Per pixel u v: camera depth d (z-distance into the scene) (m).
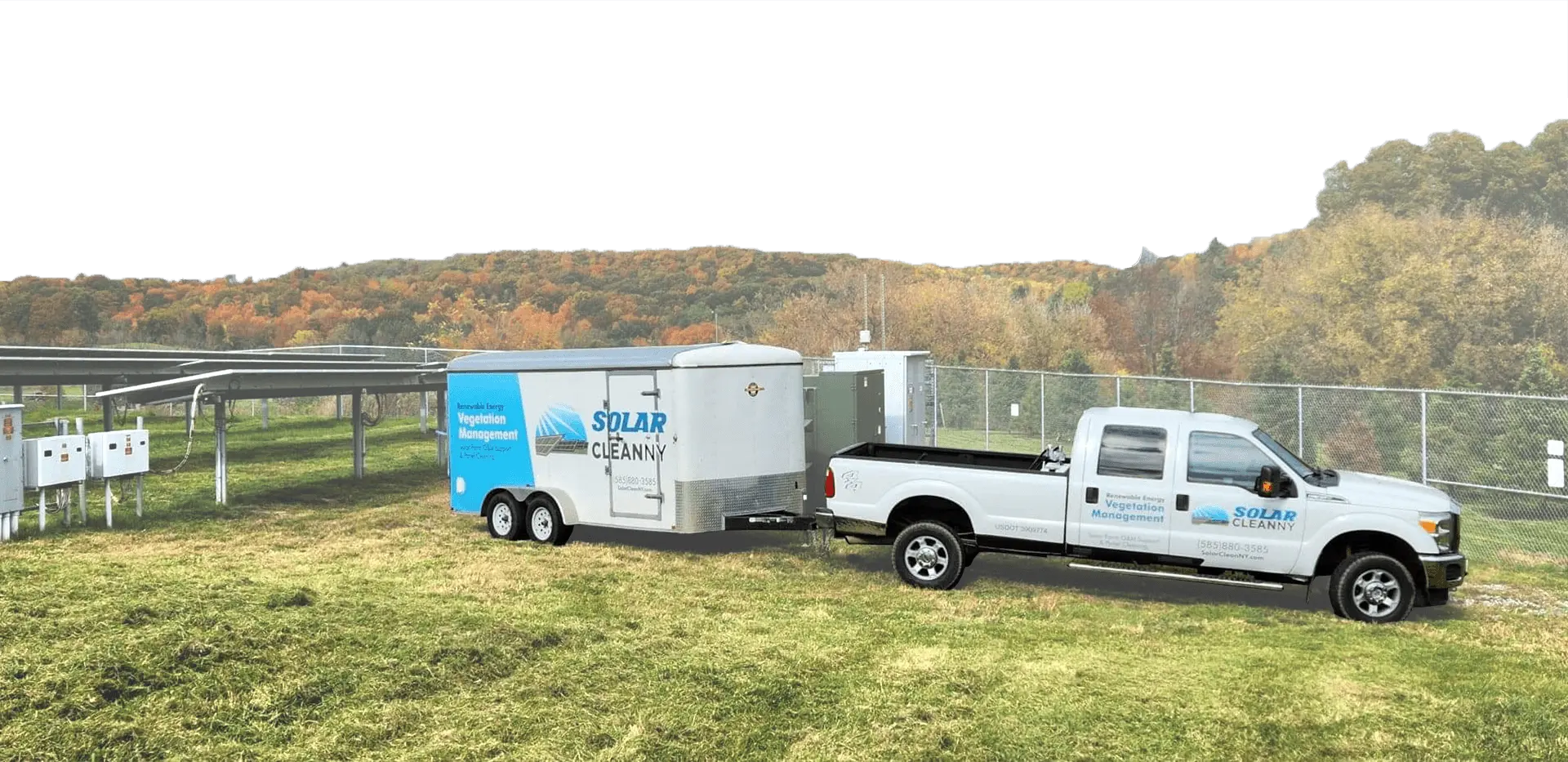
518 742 7.23
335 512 17.83
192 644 8.65
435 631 9.55
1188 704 8.00
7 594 10.08
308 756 6.91
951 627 10.27
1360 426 26.39
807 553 14.23
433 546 14.67
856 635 9.94
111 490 18.58
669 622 10.34
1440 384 43.75
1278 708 7.91
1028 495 11.69
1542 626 10.48
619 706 7.90
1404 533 10.46
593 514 14.45
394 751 7.04
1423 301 46.31
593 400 14.38
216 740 7.11
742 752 7.11
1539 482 20.22
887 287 59.22
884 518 12.30
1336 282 50.78
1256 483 10.85
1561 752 7.05
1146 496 11.21
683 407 13.58
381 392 23.00
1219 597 11.77
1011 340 54.28
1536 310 44.34
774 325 61.88
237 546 14.55
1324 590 12.09
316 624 9.55
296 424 33.12
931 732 7.42
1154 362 59.94
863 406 16.56
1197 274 72.06
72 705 7.43
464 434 15.69
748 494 14.05
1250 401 32.53
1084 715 7.75
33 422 28.62
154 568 12.30
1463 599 11.86
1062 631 10.15
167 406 33.75
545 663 8.92
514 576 12.50
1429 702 8.01
